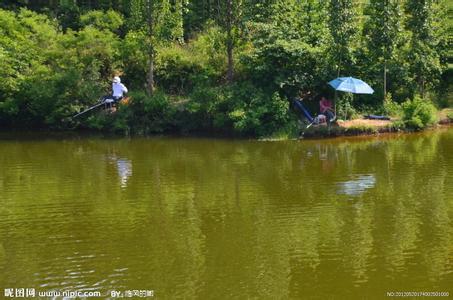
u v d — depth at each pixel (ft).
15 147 62.34
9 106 70.33
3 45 74.90
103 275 27.61
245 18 74.59
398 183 43.78
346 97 70.85
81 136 69.31
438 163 50.52
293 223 34.81
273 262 28.84
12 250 31.14
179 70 77.66
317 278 26.89
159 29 73.51
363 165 50.29
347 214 36.37
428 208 37.35
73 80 71.15
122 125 69.46
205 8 92.94
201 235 32.96
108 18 86.07
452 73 84.33
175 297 25.14
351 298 24.88
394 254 29.63
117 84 71.46
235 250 30.53
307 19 79.00
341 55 70.95
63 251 30.83
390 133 67.97
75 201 40.32
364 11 79.10
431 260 28.84
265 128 67.15
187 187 43.73
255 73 71.41
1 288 26.32
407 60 76.69
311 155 55.42
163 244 31.63
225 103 68.64
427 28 75.46
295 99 71.15
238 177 46.78
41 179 46.85
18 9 91.04
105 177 47.39
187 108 68.64
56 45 77.10
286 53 69.67
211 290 25.79
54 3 93.56
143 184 44.93
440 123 73.67
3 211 38.11
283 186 43.55
